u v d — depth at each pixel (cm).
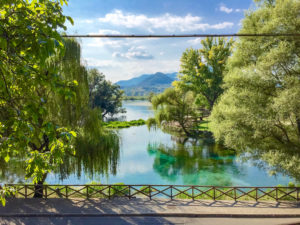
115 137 1538
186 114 3447
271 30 1255
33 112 336
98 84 6525
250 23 1414
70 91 375
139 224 889
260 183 1712
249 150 1401
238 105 1401
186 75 4334
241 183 1725
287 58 1191
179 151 2719
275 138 1391
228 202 1076
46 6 313
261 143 1375
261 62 1254
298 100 1081
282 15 1220
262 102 1310
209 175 1912
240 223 884
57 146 380
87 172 1423
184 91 3634
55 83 359
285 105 1107
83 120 1341
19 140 342
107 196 1169
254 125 1252
